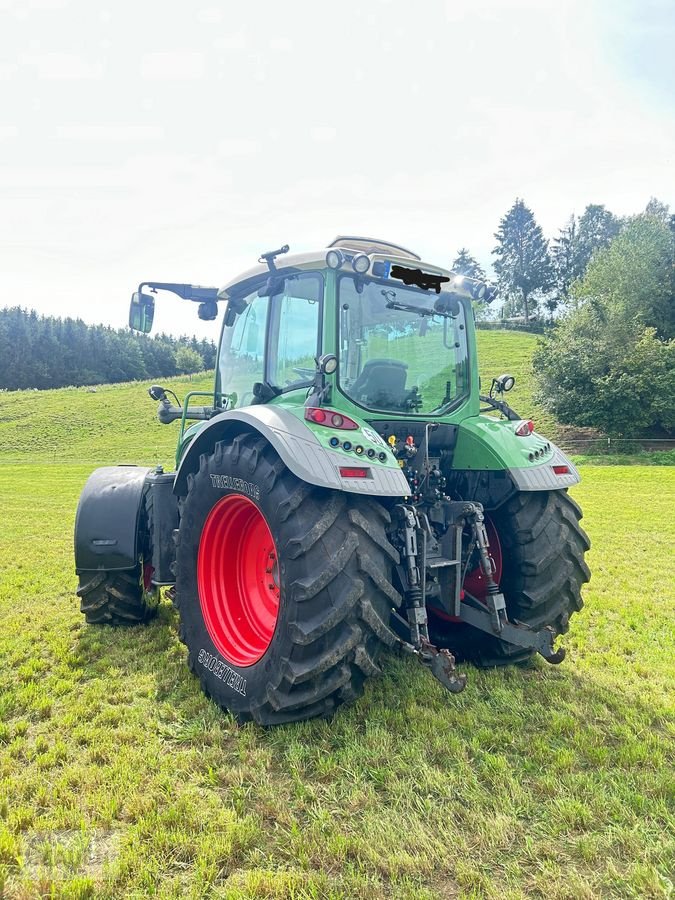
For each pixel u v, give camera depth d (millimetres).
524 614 3465
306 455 2660
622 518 10500
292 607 2600
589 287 40875
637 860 1937
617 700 3129
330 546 2629
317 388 3025
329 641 2586
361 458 2750
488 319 73250
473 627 3633
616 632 4301
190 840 2006
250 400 3955
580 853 1979
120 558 4137
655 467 22047
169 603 4980
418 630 2885
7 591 5516
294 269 3344
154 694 3174
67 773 2404
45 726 2840
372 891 1797
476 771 2465
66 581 5973
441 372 3773
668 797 2275
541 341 35094
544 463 3539
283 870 1898
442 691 3193
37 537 9102
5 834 2023
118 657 3754
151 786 2322
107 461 29797
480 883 1837
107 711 2930
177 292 4559
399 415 3457
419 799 2232
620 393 29406
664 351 30484
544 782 2334
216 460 3162
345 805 2227
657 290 37844
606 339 31266
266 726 2758
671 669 3562
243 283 4031
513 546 3477
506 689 3219
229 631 3203
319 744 2660
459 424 3740
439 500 3453
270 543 3318
